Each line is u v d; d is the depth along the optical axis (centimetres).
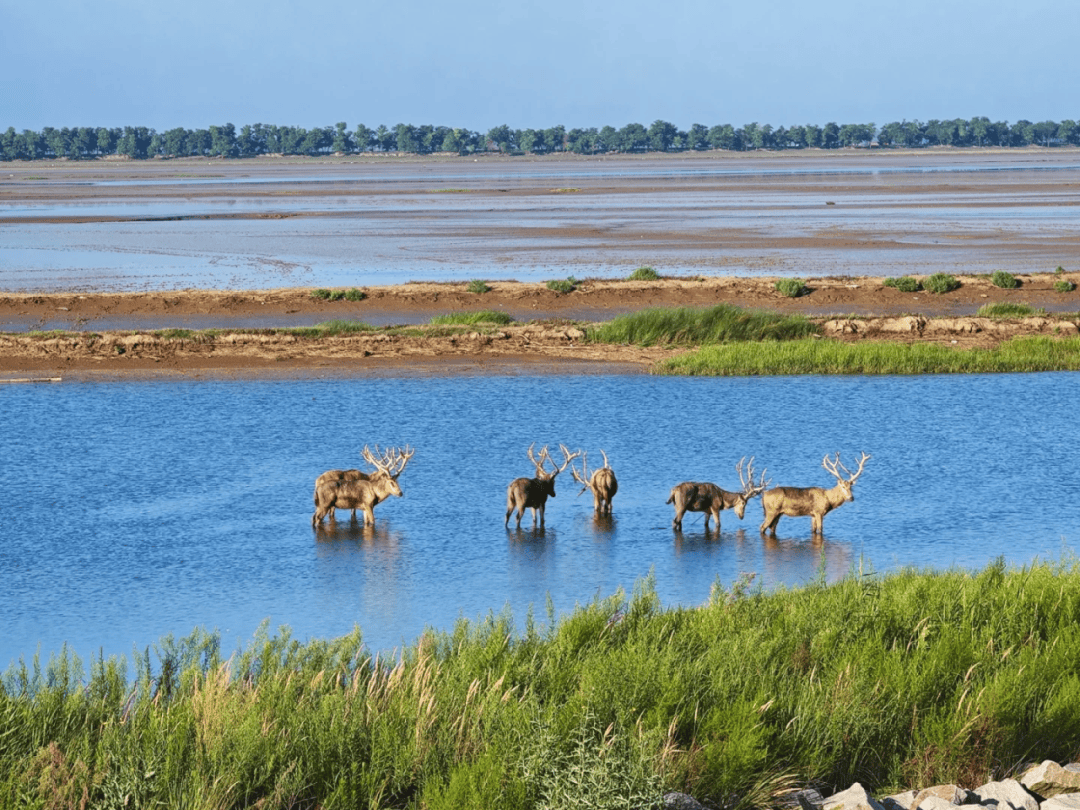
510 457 7944
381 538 6194
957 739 3025
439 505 6869
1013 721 3138
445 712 3017
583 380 10862
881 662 3491
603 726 3002
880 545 6031
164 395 10175
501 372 11250
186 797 2595
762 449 8094
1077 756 3134
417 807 2723
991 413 9269
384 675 3388
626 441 8369
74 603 5100
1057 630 3906
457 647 3709
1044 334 13200
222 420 9125
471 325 13362
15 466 7681
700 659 3453
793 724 3097
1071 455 7888
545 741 2736
